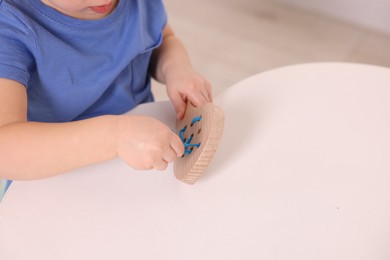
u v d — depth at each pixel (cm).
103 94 67
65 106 61
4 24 51
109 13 59
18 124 49
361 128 57
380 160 53
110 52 61
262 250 45
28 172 49
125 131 48
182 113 61
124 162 55
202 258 45
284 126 58
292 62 146
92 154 49
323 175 52
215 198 50
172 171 54
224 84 139
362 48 151
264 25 160
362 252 45
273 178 52
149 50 69
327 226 47
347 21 161
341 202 49
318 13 165
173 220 49
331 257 45
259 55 149
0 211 50
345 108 60
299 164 53
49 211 50
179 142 49
